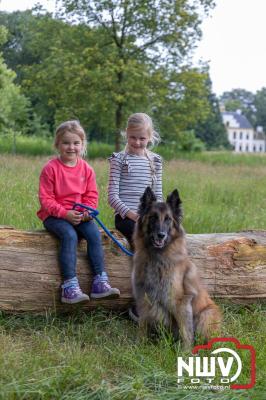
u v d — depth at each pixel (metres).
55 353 4.39
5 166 14.11
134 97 27.14
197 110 30.08
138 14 27.23
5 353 4.20
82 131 5.29
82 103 28.12
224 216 10.13
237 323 5.40
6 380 3.80
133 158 5.61
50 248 5.27
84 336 4.95
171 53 28.78
